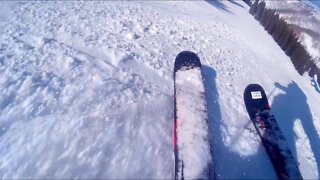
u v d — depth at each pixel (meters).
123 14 5.96
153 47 4.59
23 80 3.11
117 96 3.12
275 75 5.17
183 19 6.81
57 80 3.21
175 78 3.42
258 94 3.48
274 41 8.88
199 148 2.45
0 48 3.66
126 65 3.82
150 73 3.79
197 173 2.21
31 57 3.57
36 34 4.22
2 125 2.56
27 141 2.44
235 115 3.37
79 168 2.26
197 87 3.27
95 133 2.60
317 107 4.51
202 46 5.26
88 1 6.42
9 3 5.27
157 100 3.21
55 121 2.67
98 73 3.48
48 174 2.19
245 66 4.99
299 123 3.72
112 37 4.61
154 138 2.68
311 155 3.12
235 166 2.61
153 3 7.80
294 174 2.45
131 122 2.80
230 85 4.07
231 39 6.38
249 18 11.23
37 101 2.87
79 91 3.10
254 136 3.06
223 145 2.82
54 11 5.31
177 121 2.73
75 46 4.05
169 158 2.51
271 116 3.20
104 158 2.38
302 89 5.07
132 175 2.29
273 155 2.69
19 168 2.21
